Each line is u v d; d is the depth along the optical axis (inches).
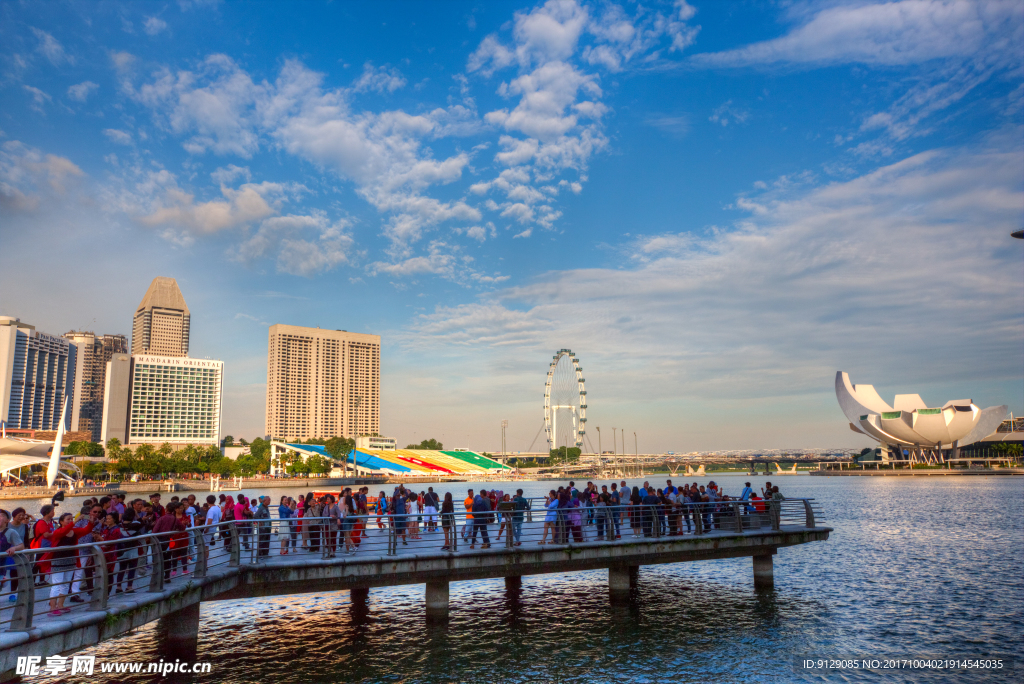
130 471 7411.4
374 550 973.2
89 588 655.1
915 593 1419.8
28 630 497.7
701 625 1135.6
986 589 1460.4
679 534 1187.9
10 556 554.6
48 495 5733.3
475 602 1322.6
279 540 1003.3
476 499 1115.9
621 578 1264.8
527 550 1016.2
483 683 858.8
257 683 850.8
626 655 973.8
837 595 1396.4
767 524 1298.0
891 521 2935.5
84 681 844.0
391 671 903.1
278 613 1240.8
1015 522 2822.3
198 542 782.5
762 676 895.7
